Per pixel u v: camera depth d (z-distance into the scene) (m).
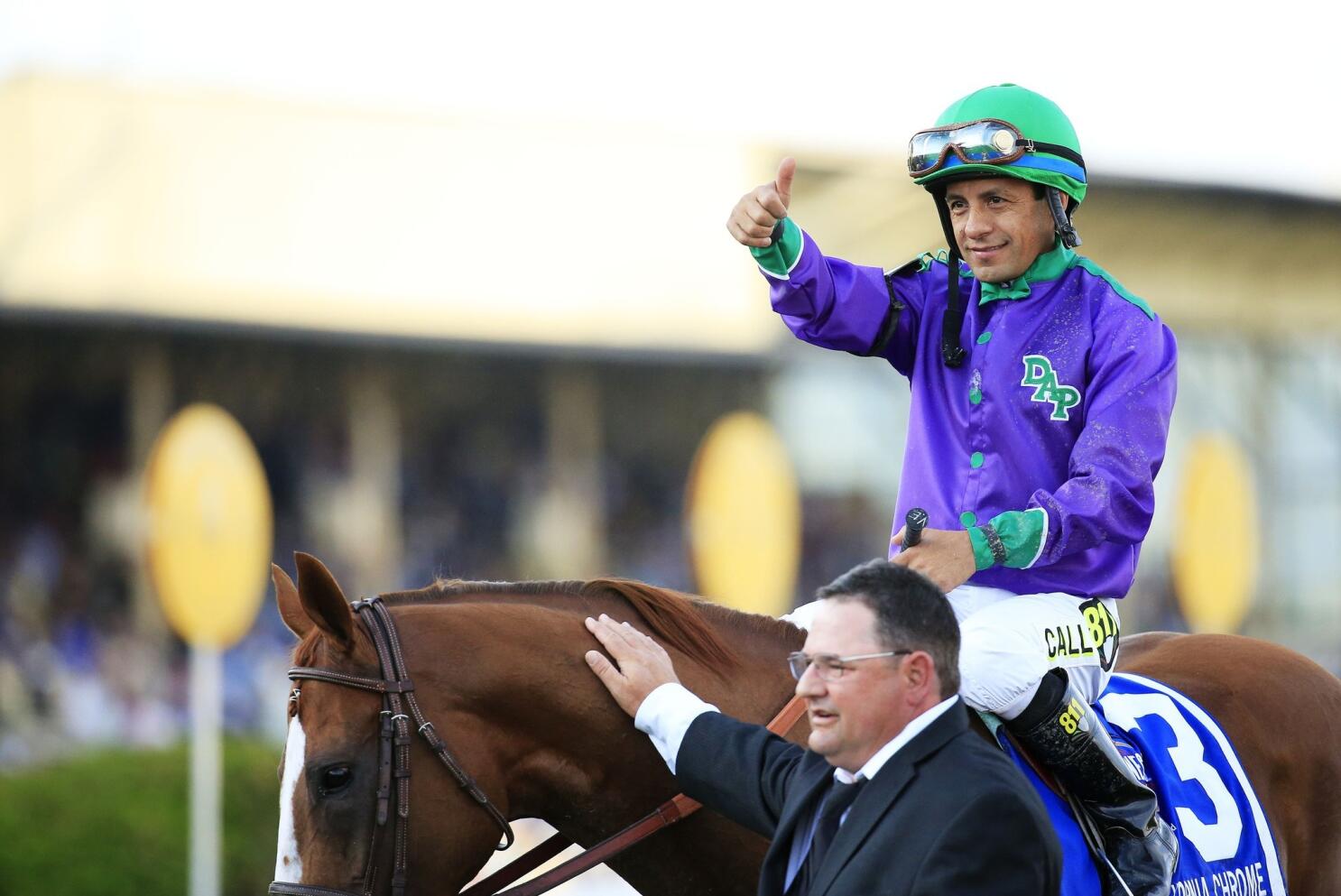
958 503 8.95
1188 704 10.51
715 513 26.20
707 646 9.12
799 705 9.02
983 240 8.92
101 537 42.22
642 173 45.72
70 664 37.44
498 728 8.58
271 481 44.88
